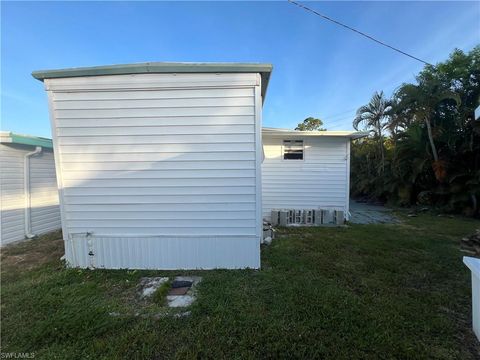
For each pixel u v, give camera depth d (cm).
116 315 244
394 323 223
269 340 202
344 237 546
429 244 482
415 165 951
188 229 366
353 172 1536
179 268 368
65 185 363
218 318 233
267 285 302
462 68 827
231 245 365
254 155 353
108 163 360
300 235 569
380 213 930
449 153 896
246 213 362
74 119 353
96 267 372
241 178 357
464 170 841
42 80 348
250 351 190
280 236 559
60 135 355
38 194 602
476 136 812
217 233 365
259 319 230
